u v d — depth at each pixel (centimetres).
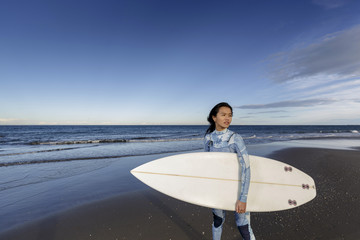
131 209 299
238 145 155
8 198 349
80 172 539
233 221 257
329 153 816
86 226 249
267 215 270
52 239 223
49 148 1116
